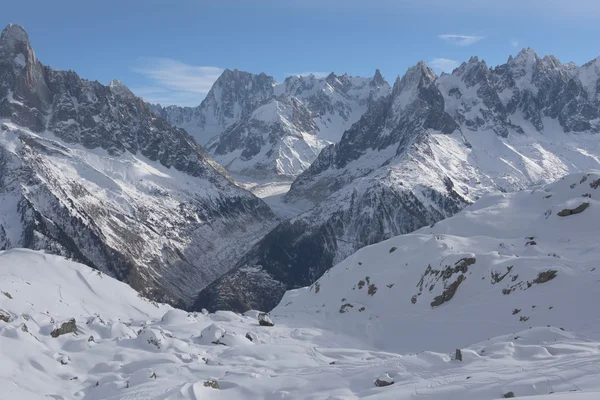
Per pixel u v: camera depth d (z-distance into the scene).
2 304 39.91
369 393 27.06
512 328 45.72
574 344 32.78
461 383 25.45
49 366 32.12
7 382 28.02
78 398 29.48
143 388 29.53
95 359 35.09
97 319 42.16
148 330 38.56
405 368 30.55
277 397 28.44
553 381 23.61
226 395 28.75
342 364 35.16
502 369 27.36
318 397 27.78
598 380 22.70
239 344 42.00
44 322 38.69
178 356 36.00
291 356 38.69
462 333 48.16
